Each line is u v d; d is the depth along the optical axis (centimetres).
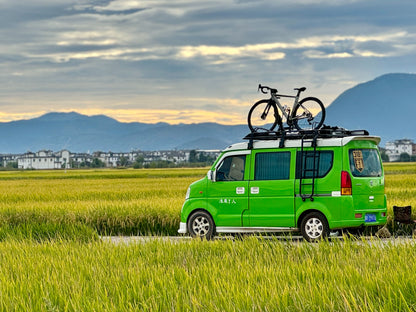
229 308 698
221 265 1002
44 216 2236
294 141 1566
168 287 839
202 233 1683
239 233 1653
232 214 1630
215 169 1664
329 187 1512
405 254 979
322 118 1578
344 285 775
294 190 1549
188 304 739
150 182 5931
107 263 1086
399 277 783
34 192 4097
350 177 1499
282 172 1574
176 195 3303
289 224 1557
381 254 996
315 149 1531
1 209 2416
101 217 2128
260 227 1593
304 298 718
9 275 989
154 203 2391
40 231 1798
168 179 6912
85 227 1802
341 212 1496
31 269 1024
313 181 1525
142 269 971
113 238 1859
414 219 1820
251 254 1104
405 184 3772
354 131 1606
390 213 1797
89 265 1033
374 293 740
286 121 1631
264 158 1603
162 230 2045
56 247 1292
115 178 8388
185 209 1700
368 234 1728
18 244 1398
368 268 888
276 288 775
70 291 838
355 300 693
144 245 1281
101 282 895
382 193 1570
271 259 1055
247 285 819
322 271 878
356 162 1522
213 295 771
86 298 781
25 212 2294
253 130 1675
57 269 1017
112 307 734
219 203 1650
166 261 1097
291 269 920
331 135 1545
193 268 970
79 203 2683
